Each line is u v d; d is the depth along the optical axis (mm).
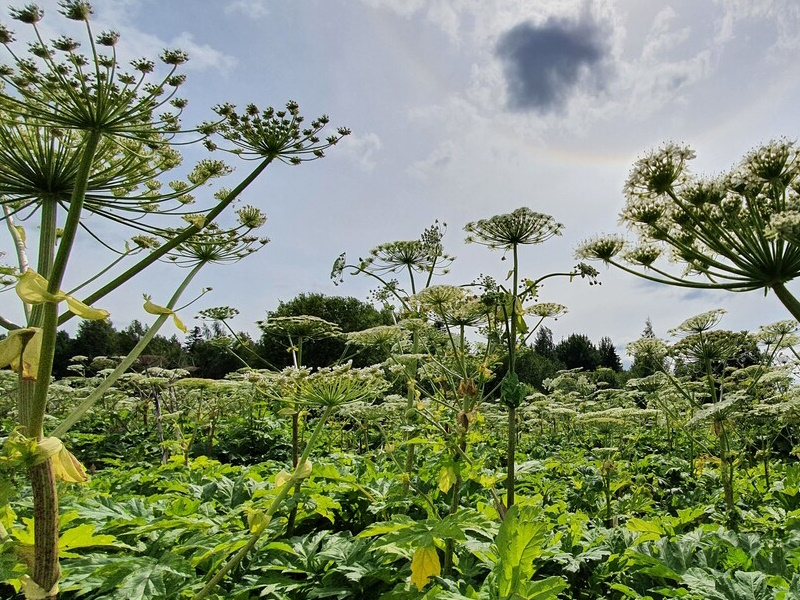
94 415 15234
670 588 3629
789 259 3273
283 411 4133
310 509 4871
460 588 3467
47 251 3076
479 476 3930
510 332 4160
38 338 2055
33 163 3133
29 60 2730
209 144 4438
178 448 9023
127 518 4234
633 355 8148
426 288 4867
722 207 3445
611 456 7957
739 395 6332
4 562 1945
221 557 3635
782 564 3797
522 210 4391
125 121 2777
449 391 5465
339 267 6488
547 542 4465
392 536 3199
